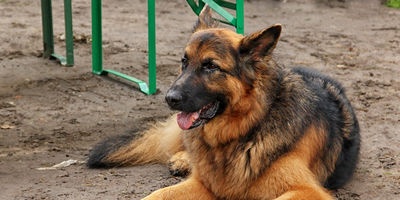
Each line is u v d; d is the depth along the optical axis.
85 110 4.13
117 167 3.41
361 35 6.22
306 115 3.02
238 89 2.90
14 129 3.85
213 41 2.91
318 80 3.29
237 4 3.90
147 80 4.66
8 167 3.41
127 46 5.59
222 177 3.01
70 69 4.88
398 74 4.85
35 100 4.26
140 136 3.43
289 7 7.50
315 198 2.89
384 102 4.26
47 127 3.88
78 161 3.48
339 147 3.18
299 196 2.88
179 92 2.87
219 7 3.96
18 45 5.54
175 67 4.95
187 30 6.29
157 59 5.16
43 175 3.32
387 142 3.68
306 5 7.63
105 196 3.13
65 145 3.66
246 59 2.91
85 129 3.86
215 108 2.93
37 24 6.32
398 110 4.13
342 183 3.24
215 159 3.00
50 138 3.74
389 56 5.42
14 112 4.07
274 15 7.09
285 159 2.95
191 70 2.92
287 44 5.77
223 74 2.90
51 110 4.11
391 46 5.79
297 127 2.97
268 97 2.95
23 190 3.18
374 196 3.17
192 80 2.90
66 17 4.86
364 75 4.80
